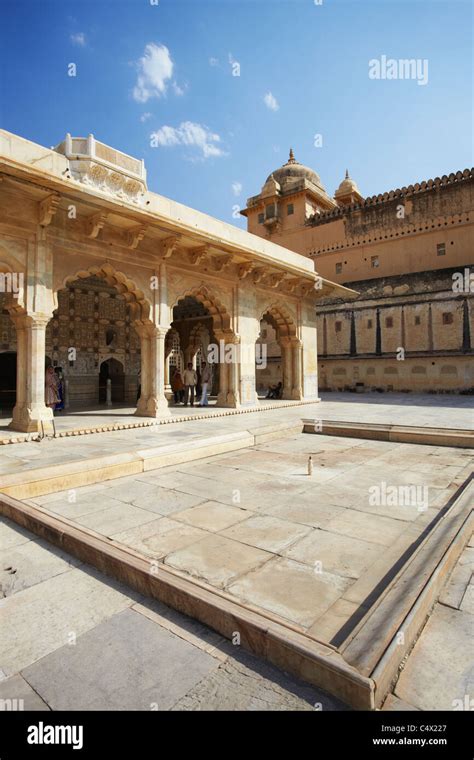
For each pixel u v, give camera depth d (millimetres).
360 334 18656
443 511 3646
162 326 8461
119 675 1776
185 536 3131
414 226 18234
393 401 13289
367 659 1688
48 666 1836
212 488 4387
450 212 17375
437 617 2191
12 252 6324
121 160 7426
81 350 11039
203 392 10773
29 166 5492
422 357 16906
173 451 5586
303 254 21547
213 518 3506
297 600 2258
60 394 9680
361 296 18672
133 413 9000
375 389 18109
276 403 11484
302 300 12977
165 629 2100
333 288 13258
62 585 2523
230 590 2359
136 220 7297
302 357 12883
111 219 7246
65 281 7000
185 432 6840
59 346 10562
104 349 11594
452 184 17359
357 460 5695
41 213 6469
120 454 5031
